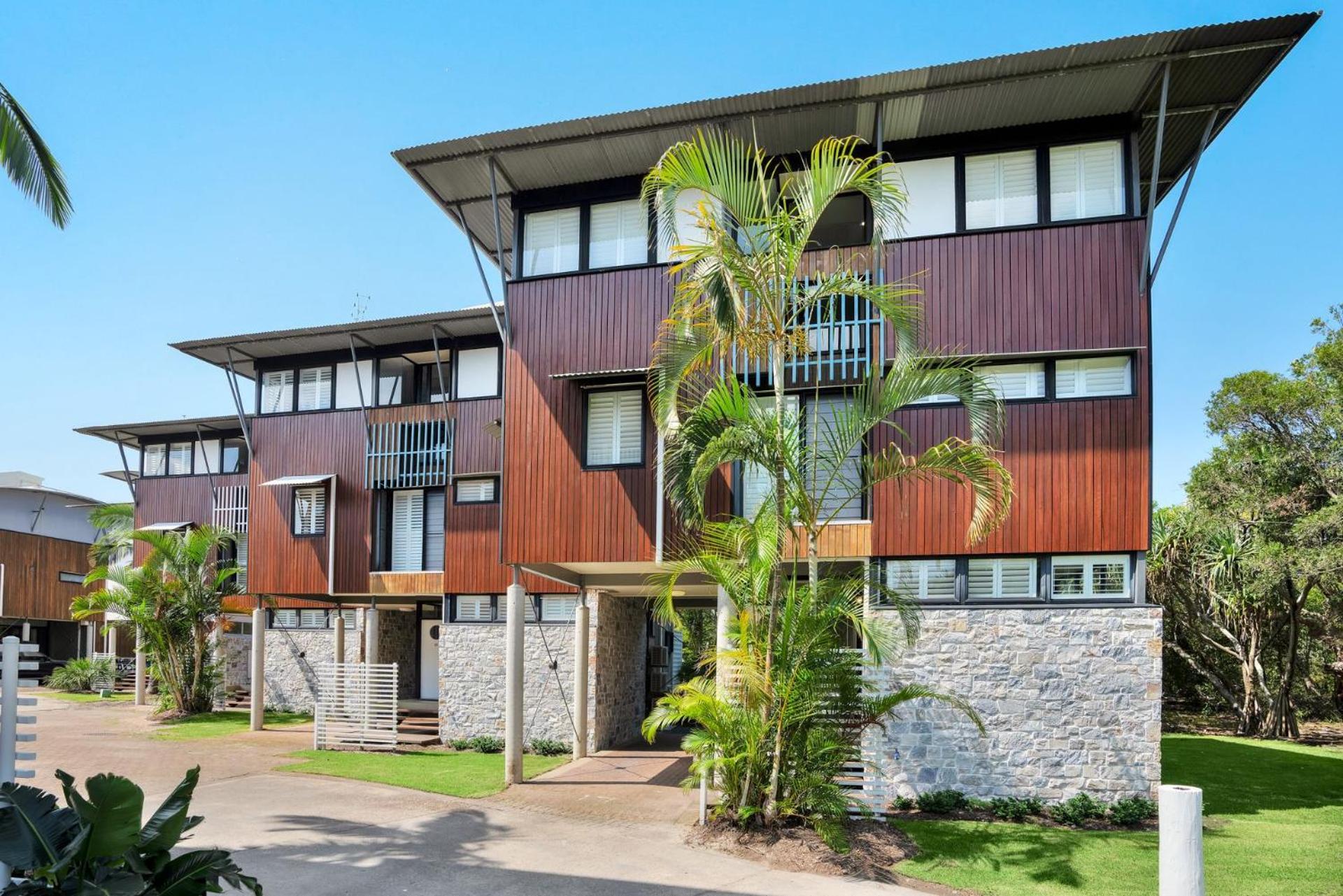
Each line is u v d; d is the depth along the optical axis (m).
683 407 12.02
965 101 12.52
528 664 19.02
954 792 12.42
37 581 33.88
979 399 10.25
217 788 13.52
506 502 14.29
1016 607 12.61
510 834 10.84
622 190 14.84
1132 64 11.47
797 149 13.95
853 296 13.11
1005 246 12.88
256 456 22.80
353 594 21.56
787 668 10.12
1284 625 25.11
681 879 9.00
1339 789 15.13
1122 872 9.67
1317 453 22.28
